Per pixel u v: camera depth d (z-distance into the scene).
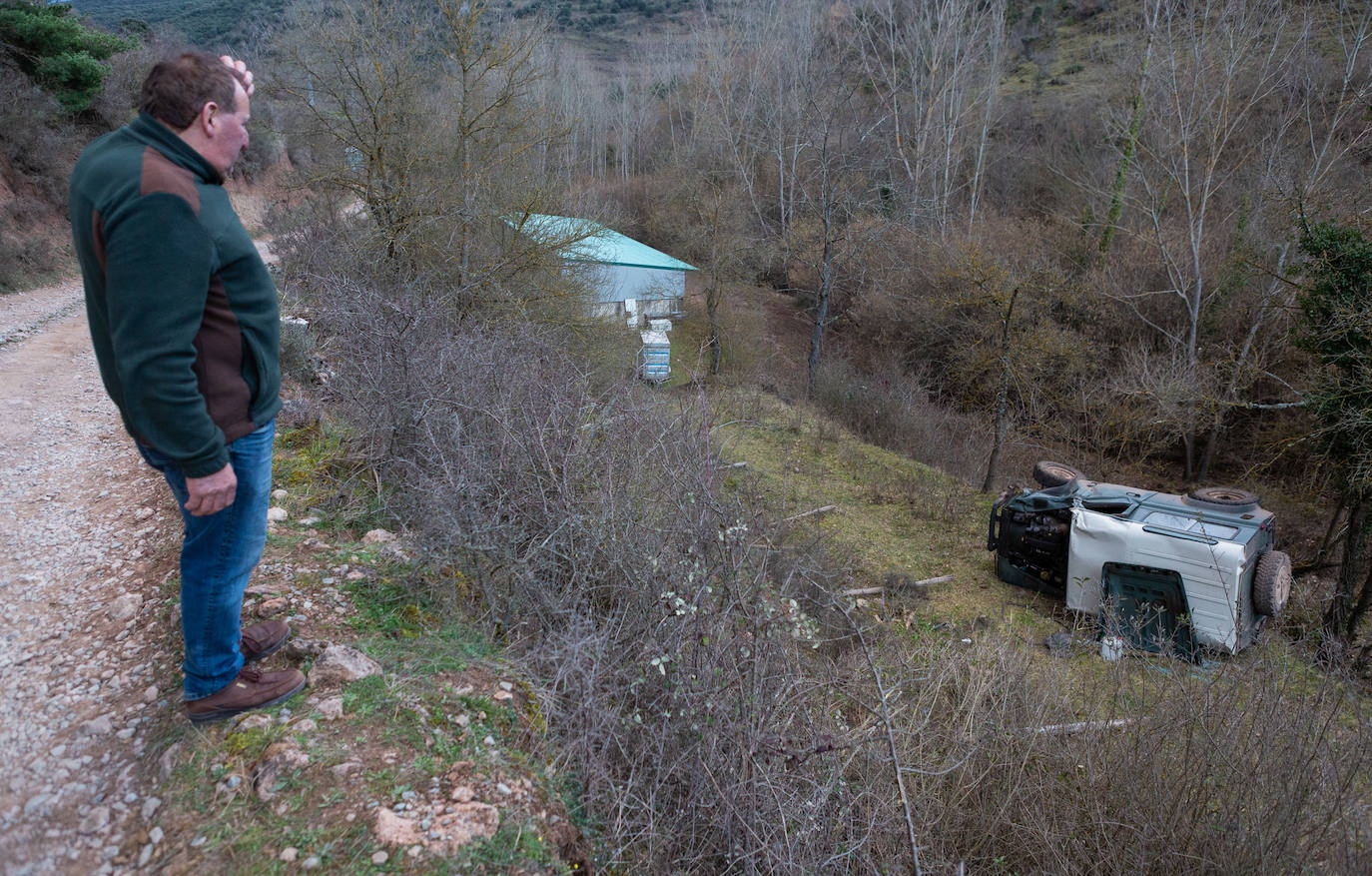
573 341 11.94
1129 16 46.25
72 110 22.00
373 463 4.84
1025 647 6.74
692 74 50.97
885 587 8.30
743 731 2.95
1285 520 16.84
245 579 2.38
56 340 10.84
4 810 2.13
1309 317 10.66
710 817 2.84
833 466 13.37
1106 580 7.71
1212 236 22.78
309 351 7.56
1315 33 26.27
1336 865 3.48
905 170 35.94
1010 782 4.22
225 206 2.05
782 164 35.25
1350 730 4.50
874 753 3.66
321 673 2.73
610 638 3.36
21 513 4.23
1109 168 29.66
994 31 40.44
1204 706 4.40
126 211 1.83
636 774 2.89
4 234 16.44
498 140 12.70
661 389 5.88
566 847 2.48
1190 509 7.89
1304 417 17.52
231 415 2.13
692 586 3.38
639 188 46.03
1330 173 20.73
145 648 2.86
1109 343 22.84
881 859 3.26
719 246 26.14
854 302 27.92
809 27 42.94
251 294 2.12
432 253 11.52
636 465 4.32
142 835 2.10
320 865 2.06
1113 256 24.06
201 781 2.26
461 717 2.74
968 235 26.12
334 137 12.18
